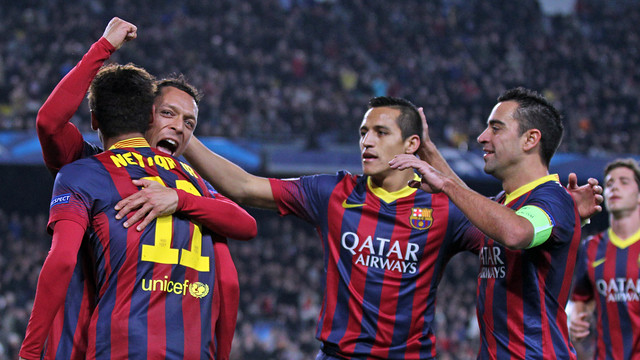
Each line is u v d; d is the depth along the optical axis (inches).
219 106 1295.5
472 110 1443.2
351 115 1341.0
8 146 1067.9
